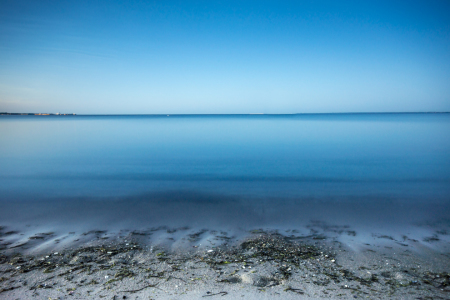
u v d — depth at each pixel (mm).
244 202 10289
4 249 6281
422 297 4355
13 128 66188
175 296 4379
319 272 5254
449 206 9664
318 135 41469
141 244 6625
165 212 9125
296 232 7430
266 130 55906
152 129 63469
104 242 6734
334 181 13797
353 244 6637
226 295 4406
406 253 6117
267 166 18156
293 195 11273
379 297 4359
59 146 29812
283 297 4352
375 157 21016
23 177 14914
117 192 11828
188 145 30844
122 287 4660
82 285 4734
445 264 5566
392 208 9461
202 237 7090
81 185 13211
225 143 32562
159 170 17031
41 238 6977
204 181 14016
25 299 4281
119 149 27344
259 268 5410
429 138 34719
